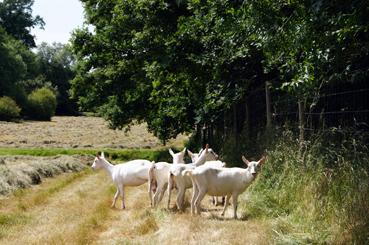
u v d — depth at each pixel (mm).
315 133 11438
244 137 17500
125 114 30391
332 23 7262
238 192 10445
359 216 7570
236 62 15086
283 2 8250
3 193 15336
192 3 14406
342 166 8906
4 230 10211
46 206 13492
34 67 101750
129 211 12438
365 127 9984
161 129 28734
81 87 30578
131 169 13141
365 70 9047
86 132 55281
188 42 15281
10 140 43781
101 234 9953
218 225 9344
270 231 8352
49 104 82375
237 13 9703
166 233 9055
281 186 10797
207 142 26469
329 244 7570
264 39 8352
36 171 19219
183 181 11523
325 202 8672
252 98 17312
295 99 12664
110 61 27312
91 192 16406
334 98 11172
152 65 16609
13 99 80562
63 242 9195
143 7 18016
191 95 17922
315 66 8086
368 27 7223
